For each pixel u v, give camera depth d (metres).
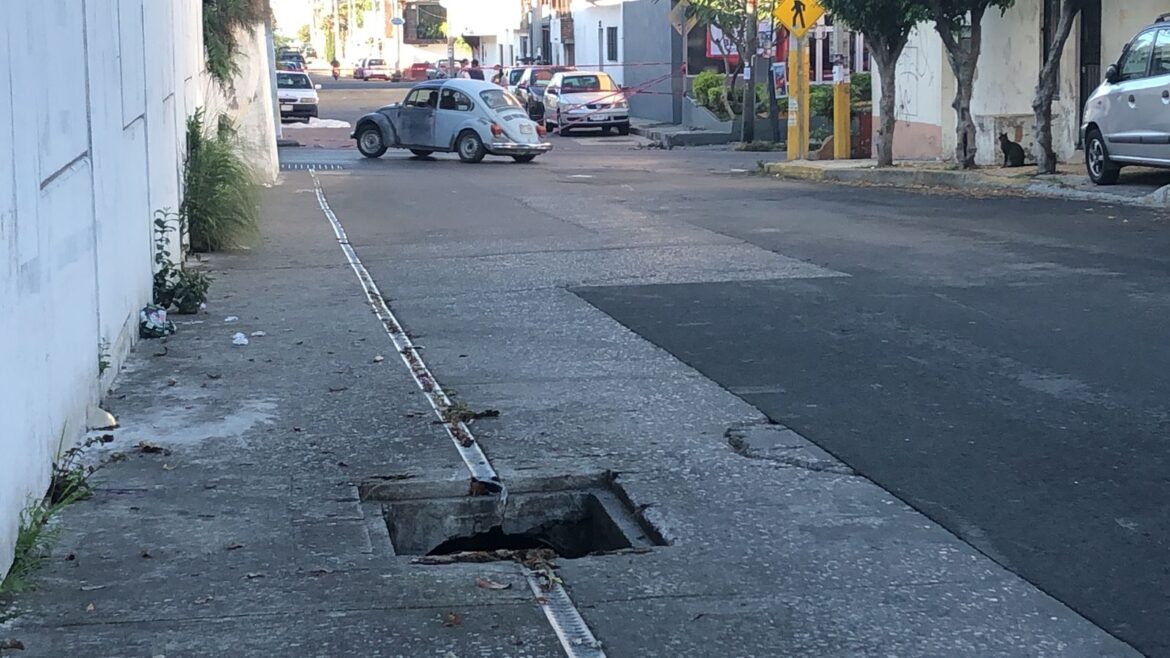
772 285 11.74
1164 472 6.30
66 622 4.69
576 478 6.42
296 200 20.56
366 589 5.02
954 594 4.96
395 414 7.53
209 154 14.84
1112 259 12.50
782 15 27.14
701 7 37.03
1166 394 7.64
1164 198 16.47
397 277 12.79
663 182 23.73
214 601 4.89
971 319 9.93
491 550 6.36
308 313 10.84
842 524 5.71
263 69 23.25
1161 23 17.22
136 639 4.56
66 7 6.53
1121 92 17.70
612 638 4.61
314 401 7.85
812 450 6.78
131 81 9.34
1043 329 9.48
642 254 13.96
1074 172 20.41
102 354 7.74
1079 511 5.81
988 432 7.02
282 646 4.52
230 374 8.56
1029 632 4.63
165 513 5.85
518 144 29.86
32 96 5.61
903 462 6.54
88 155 7.19
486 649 4.52
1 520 4.90
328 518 5.81
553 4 59.81
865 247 13.98
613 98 42.56
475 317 10.62
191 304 10.78
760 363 8.77
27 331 5.43
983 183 20.36
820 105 34.97
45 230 5.86
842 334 9.56
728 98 39.91
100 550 5.39
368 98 62.09
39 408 5.68
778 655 4.47
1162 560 5.25
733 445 6.92
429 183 23.86
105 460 6.59
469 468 6.50
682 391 8.06
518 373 8.62
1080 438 6.86
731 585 5.07
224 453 6.77
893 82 23.73
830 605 4.87
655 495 6.12
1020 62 22.97
